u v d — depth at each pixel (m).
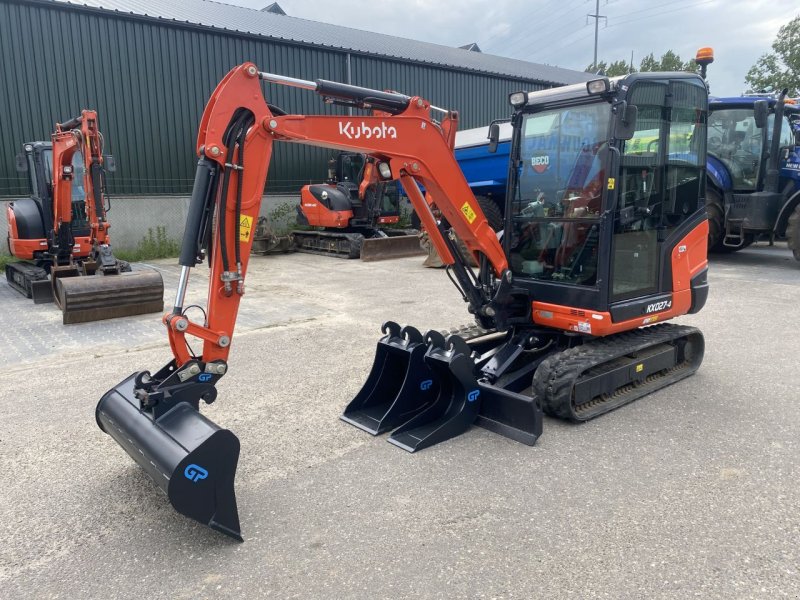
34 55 12.95
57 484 3.68
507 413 4.21
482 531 3.08
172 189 15.02
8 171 12.92
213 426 3.06
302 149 17.12
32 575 2.83
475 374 4.46
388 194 14.68
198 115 15.21
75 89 13.48
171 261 13.89
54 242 9.35
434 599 2.59
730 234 11.09
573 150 4.52
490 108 20.70
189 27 14.73
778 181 10.26
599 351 4.47
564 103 4.50
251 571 2.82
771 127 10.52
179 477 2.88
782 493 3.38
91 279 7.84
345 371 5.64
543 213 4.79
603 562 2.81
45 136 13.25
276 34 16.67
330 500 3.42
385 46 19.83
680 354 5.31
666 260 4.83
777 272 10.40
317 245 14.79
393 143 3.94
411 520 3.20
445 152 4.21
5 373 5.73
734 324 6.99
